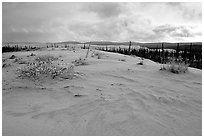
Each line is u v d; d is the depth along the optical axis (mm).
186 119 4023
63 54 17203
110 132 3445
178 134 3402
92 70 9094
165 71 8844
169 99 5195
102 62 11938
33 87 6434
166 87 6387
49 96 5594
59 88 6320
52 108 4641
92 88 6227
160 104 4848
